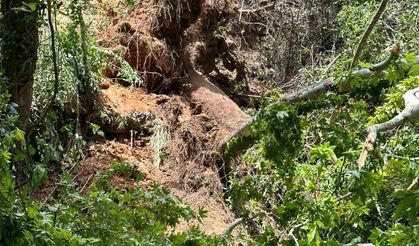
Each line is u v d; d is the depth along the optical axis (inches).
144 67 256.5
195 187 214.7
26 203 92.4
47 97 199.2
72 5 205.5
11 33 161.8
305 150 171.5
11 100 162.9
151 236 100.7
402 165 140.2
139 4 268.4
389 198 161.2
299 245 137.1
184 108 251.6
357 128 136.2
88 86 220.4
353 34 287.7
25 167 115.6
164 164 221.9
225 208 204.2
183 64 265.1
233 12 286.8
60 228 93.0
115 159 213.5
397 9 291.3
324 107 130.3
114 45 253.1
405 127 181.2
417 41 262.5
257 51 317.7
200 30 275.0
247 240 152.1
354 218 150.9
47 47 196.2
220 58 293.4
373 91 137.4
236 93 285.1
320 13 321.1
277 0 325.1
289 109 119.6
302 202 131.2
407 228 119.0
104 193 106.2
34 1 160.7
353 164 133.8
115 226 99.0
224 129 234.5
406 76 165.6
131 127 231.3
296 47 310.3
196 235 111.7
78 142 207.0
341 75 139.5
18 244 86.7
